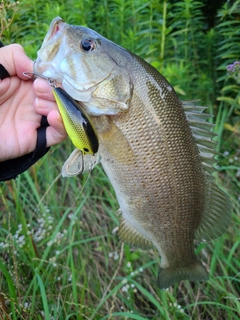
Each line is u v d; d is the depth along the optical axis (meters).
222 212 0.32
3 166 0.30
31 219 0.47
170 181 0.29
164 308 0.37
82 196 0.50
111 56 0.26
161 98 0.27
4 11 0.40
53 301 0.39
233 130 0.52
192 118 0.29
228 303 0.40
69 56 0.26
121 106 0.26
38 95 0.26
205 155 0.30
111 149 0.27
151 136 0.27
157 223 0.30
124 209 0.30
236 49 0.52
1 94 0.28
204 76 0.55
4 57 0.28
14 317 0.34
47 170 0.50
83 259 0.45
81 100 0.26
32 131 0.29
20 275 0.42
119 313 0.35
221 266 0.41
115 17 0.60
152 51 0.53
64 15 0.56
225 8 0.51
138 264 0.45
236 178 0.51
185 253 0.33
